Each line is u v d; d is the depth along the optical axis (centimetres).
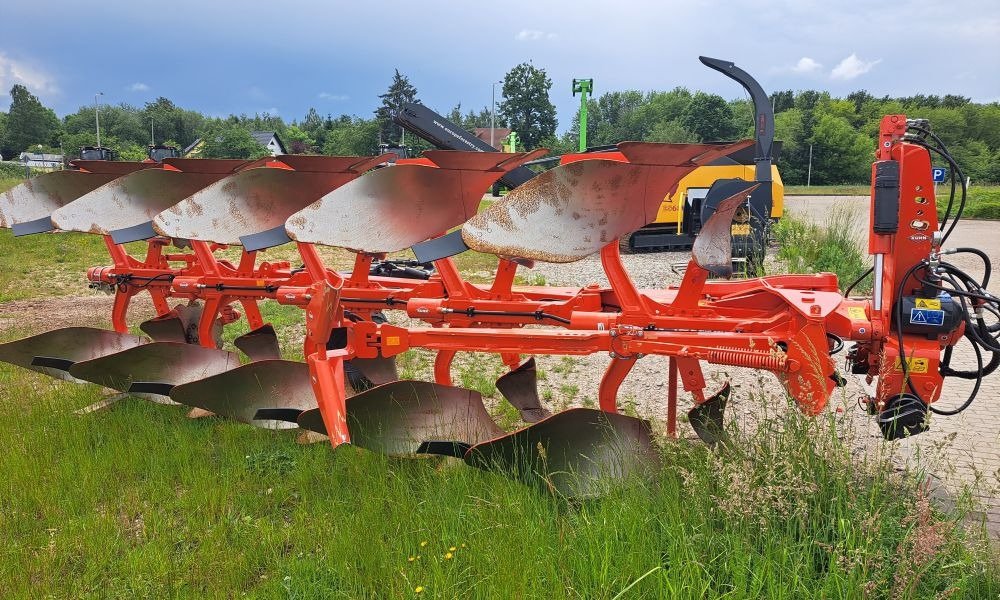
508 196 389
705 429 402
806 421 341
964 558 282
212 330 599
